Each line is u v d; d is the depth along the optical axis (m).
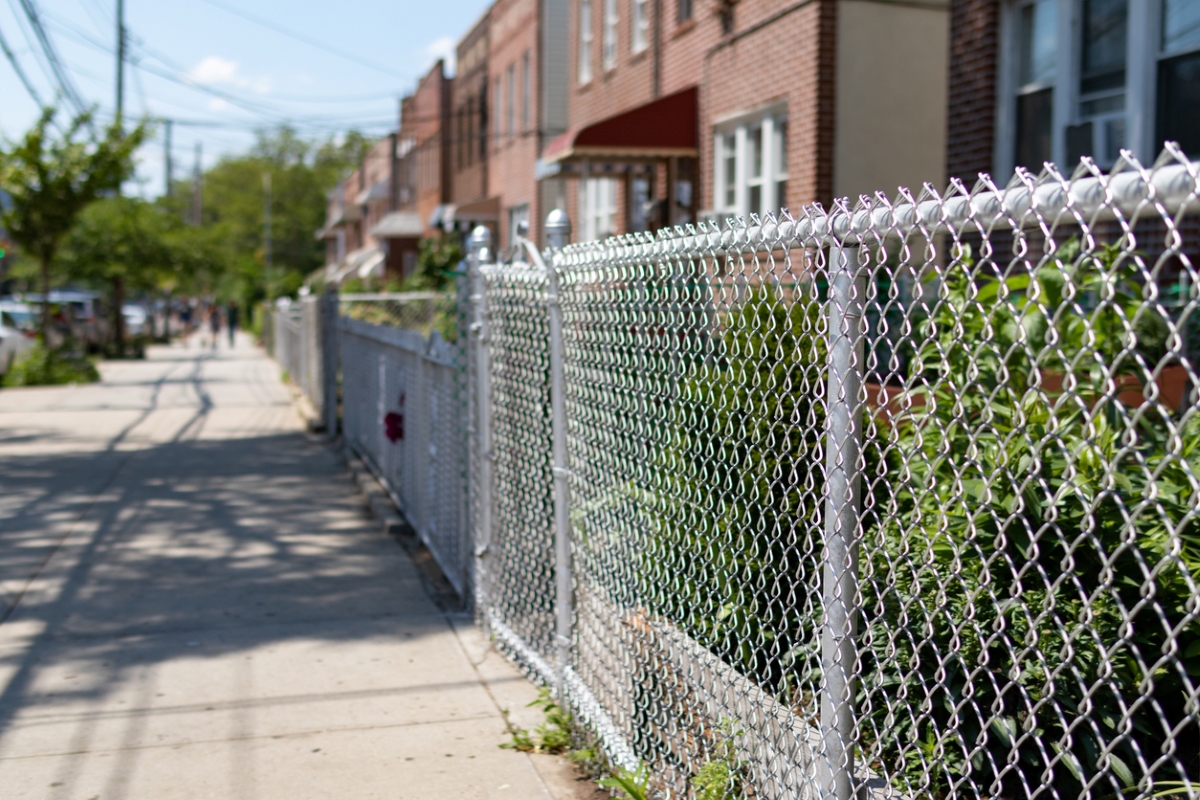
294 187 102.19
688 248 3.21
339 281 42.56
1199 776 2.71
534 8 22.11
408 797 3.86
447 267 23.08
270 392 21.55
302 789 3.92
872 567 2.42
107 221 35.78
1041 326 3.83
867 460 2.96
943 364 2.12
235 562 7.35
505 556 5.43
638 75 15.91
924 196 2.12
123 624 5.93
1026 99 8.77
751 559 2.99
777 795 2.85
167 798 3.84
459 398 6.25
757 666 3.16
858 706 2.80
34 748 4.27
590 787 3.96
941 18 11.08
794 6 11.12
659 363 3.53
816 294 2.53
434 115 34.72
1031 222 1.86
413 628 5.86
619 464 3.92
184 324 60.00
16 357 23.61
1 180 24.09
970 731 2.70
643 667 3.76
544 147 21.95
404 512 8.50
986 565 2.07
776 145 12.00
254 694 4.87
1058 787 2.71
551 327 4.47
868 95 10.91
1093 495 2.71
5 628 5.84
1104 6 7.95
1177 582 2.72
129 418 16.52
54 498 9.71
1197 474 2.85
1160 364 1.58
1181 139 7.35
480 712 4.66
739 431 3.06
